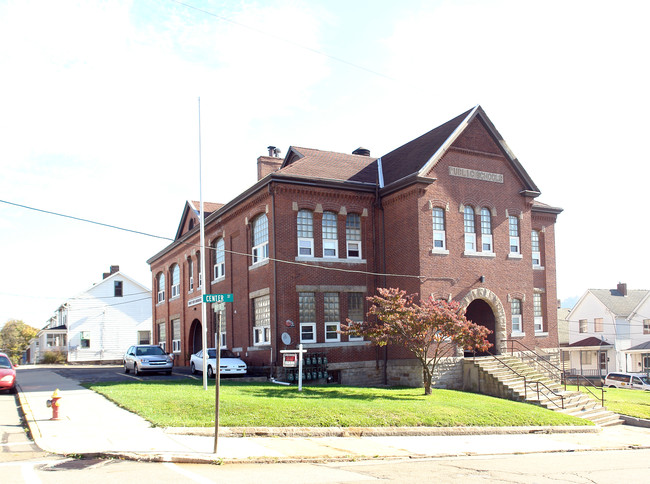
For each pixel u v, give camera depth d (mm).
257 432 14672
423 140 31203
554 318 33906
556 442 17281
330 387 23125
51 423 14844
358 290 27609
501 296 28734
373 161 33156
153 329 47844
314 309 26609
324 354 25875
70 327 57344
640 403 28062
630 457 14922
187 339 38750
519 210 30266
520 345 29188
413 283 26297
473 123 29109
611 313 54906
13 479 9703
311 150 31953
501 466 12648
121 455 11688
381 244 28250
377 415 17250
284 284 25859
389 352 27391
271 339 25812
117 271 60156
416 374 25828
